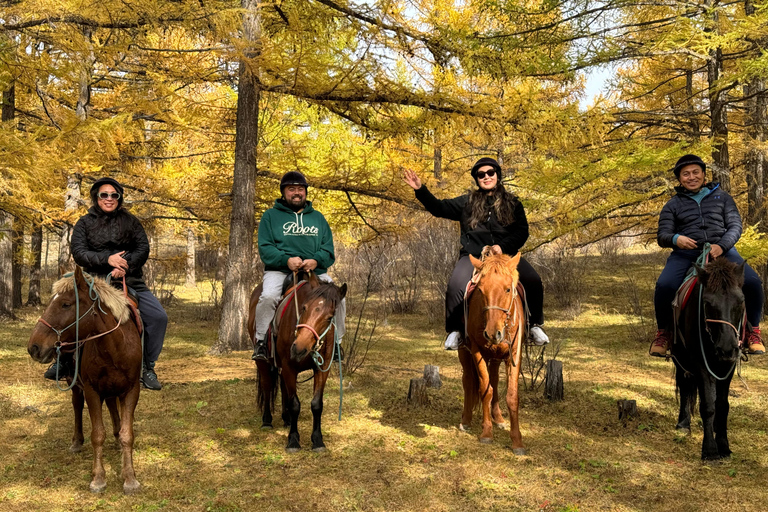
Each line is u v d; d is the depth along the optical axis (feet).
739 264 16.10
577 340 38.91
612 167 30.94
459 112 32.50
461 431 19.43
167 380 27.66
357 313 52.24
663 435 19.04
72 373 15.61
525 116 31.96
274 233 18.65
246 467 16.21
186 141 49.60
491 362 19.25
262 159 41.09
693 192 18.01
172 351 36.99
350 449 17.58
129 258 16.38
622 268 68.80
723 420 16.78
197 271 101.50
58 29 27.61
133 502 13.93
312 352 16.53
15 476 15.44
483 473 15.79
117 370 14.33
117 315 14.15
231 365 31.60
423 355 35.27
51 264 100.07
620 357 33.47
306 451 17.43
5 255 49.42
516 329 16.98
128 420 14.71
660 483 15.06
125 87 40.34
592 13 33.88
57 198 35.91
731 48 35.12
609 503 13.91
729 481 15.11
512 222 18.62
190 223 54.13
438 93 32.30
